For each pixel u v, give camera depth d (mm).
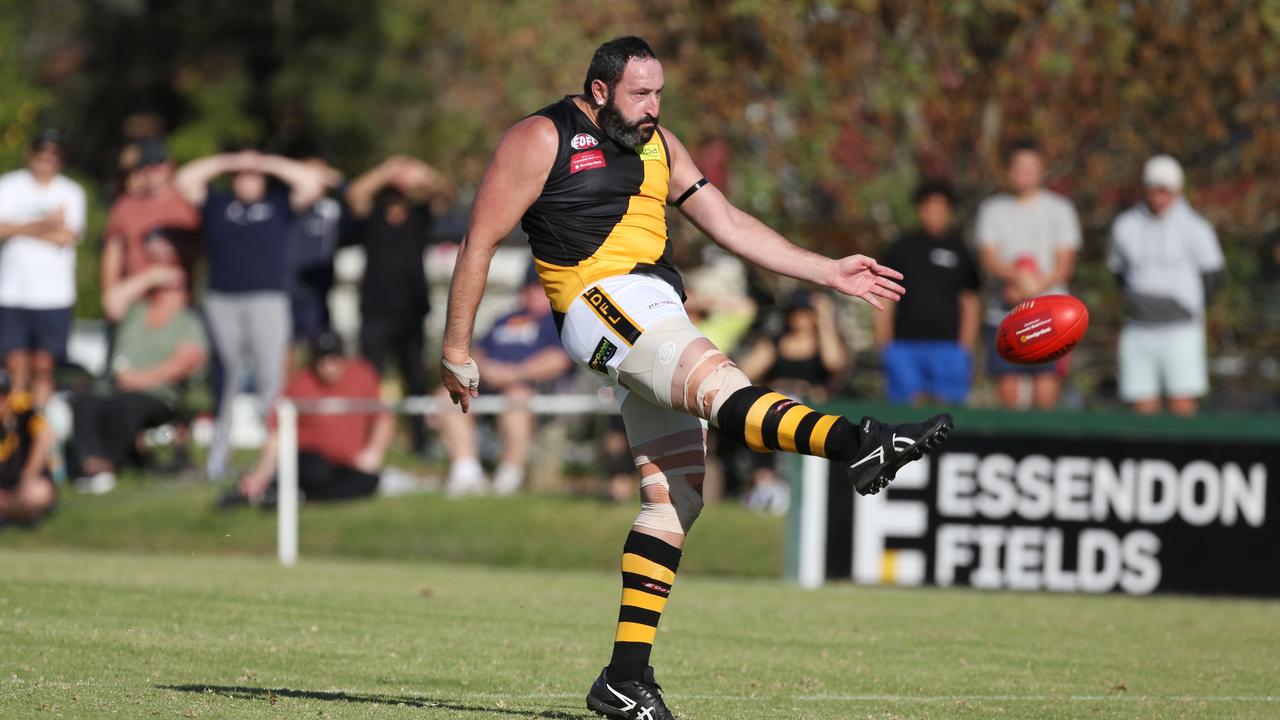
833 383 45688
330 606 27953
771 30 53500
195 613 26047
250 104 98375
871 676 22109
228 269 46719
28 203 46750
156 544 42250
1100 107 55188
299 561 39656
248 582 31781
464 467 46812
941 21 53281
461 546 41875
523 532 42531
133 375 47406
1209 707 20078
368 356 50094
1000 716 18984
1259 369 57625
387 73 96500
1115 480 36969
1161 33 53938
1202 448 37125
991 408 36656
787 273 17828
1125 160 56844
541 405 43500
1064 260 42344
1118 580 37000
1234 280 56281
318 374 44438
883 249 54781
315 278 50531
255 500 43844
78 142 99250
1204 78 54469
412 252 50656
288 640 23531
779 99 54844
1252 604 35719
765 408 16297
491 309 69562
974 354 50875
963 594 35344
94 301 75000
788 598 32656
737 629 26984
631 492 44406
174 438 48906
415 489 46125
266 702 18125
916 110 54656
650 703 17438
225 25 98375
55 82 99812
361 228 50562
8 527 42875
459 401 17812
